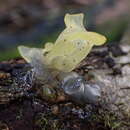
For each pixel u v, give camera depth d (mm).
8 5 316
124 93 74
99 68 79
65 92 67
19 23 293
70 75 68
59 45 65
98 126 67
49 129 65
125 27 252
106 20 273
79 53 65
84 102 68
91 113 68
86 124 67
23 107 67
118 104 71
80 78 68
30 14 306
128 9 290
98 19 279
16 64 77
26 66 76
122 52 86
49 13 310
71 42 65
